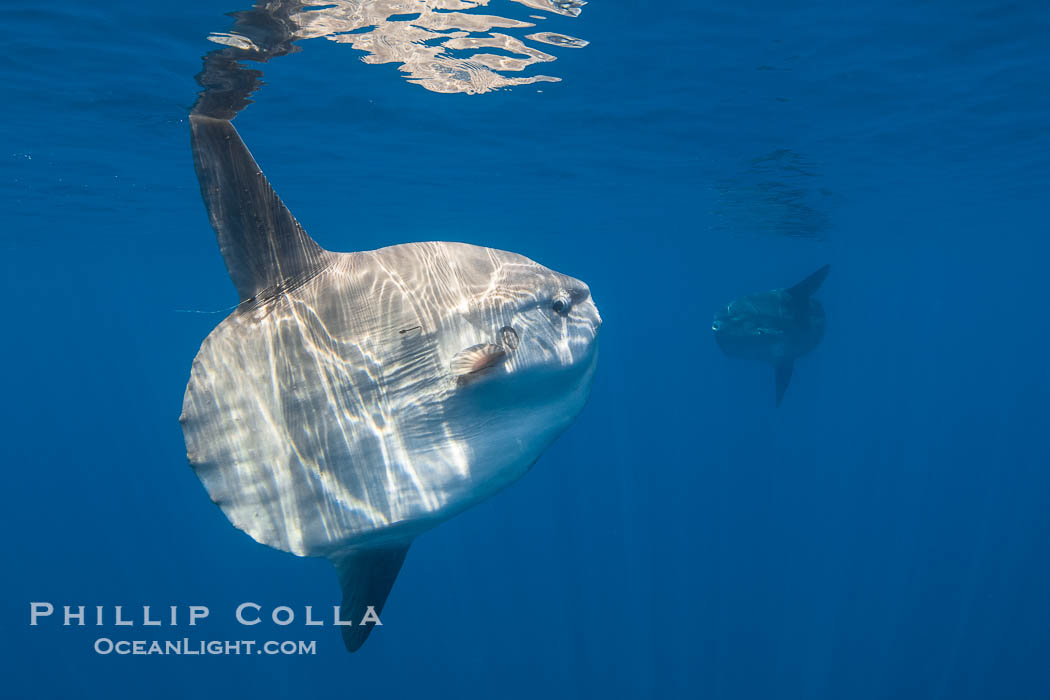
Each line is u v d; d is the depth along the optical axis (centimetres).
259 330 189
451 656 2397
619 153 1526
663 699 2028
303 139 1353
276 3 671
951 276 6444
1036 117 1253
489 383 203
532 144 1438
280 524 177
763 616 2447
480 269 221
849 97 1122
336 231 2814
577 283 238
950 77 1029
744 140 1409
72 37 799
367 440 190
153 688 2512
